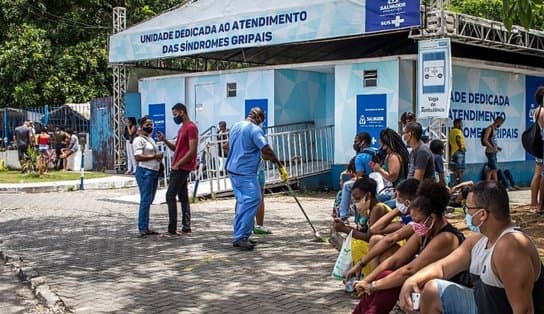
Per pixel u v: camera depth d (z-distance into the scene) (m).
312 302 6.32
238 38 17.36
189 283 7.18
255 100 18.41
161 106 21.12
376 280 4.82
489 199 3.67
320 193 16.56
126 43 20.66
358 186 6.49
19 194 17.27
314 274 7.45
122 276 7.58
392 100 15.84
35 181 19.72
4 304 6.76
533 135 11.34
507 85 17.97
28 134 22.88
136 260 8.41
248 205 8.88
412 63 15.96
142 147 9.98
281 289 6.83
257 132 8.82
